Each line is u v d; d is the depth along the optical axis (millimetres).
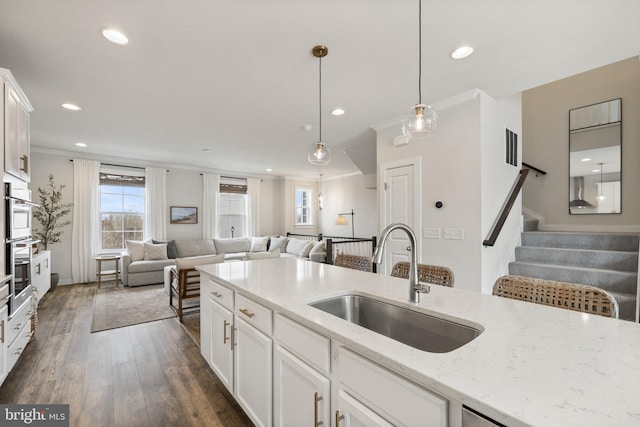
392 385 834
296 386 1256
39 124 3797
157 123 3779
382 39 2033
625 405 597
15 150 2320
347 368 988
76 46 2088
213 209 7078
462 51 2191
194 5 1693
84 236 5441
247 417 1814
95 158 5598
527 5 1708
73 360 2520
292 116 3543
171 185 6562
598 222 3982
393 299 1427
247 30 1928
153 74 2502
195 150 5262
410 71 2484
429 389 752
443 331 1207
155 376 2277
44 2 1654
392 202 3744
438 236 3246
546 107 4469
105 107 3225
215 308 2064
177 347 2803
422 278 1895
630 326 1046
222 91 2844
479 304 1318
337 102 3129
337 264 2705
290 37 2004
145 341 2934
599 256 3086
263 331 1495
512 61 2340
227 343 1885
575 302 1279
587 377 708
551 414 572
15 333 2238
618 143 3846
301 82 2668
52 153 5211
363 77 2582
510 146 3545
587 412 576
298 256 6461
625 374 720
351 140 4609
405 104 3197
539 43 2094
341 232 8047
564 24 1884
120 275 5719
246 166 6863
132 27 1889
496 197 3186
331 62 2328
